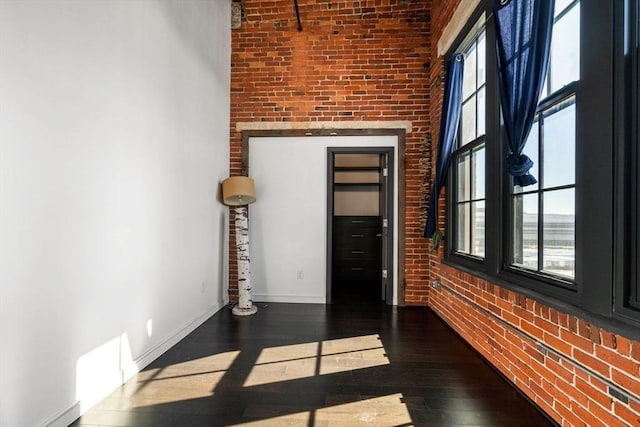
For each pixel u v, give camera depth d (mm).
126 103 2256
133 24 2326
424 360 2645
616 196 1447
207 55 3621
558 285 1827
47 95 1642
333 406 2008
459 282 3154
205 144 3578
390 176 4320
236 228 3990
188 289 3205
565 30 1834
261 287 4395
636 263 1393
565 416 1737
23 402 1530
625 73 1414
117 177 2170
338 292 4934
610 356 1450
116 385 2170
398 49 4254
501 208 2424
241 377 2344
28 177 1550
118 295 2189
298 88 4324
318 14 4316
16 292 1496
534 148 2078
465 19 2926
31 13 1554
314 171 4359
